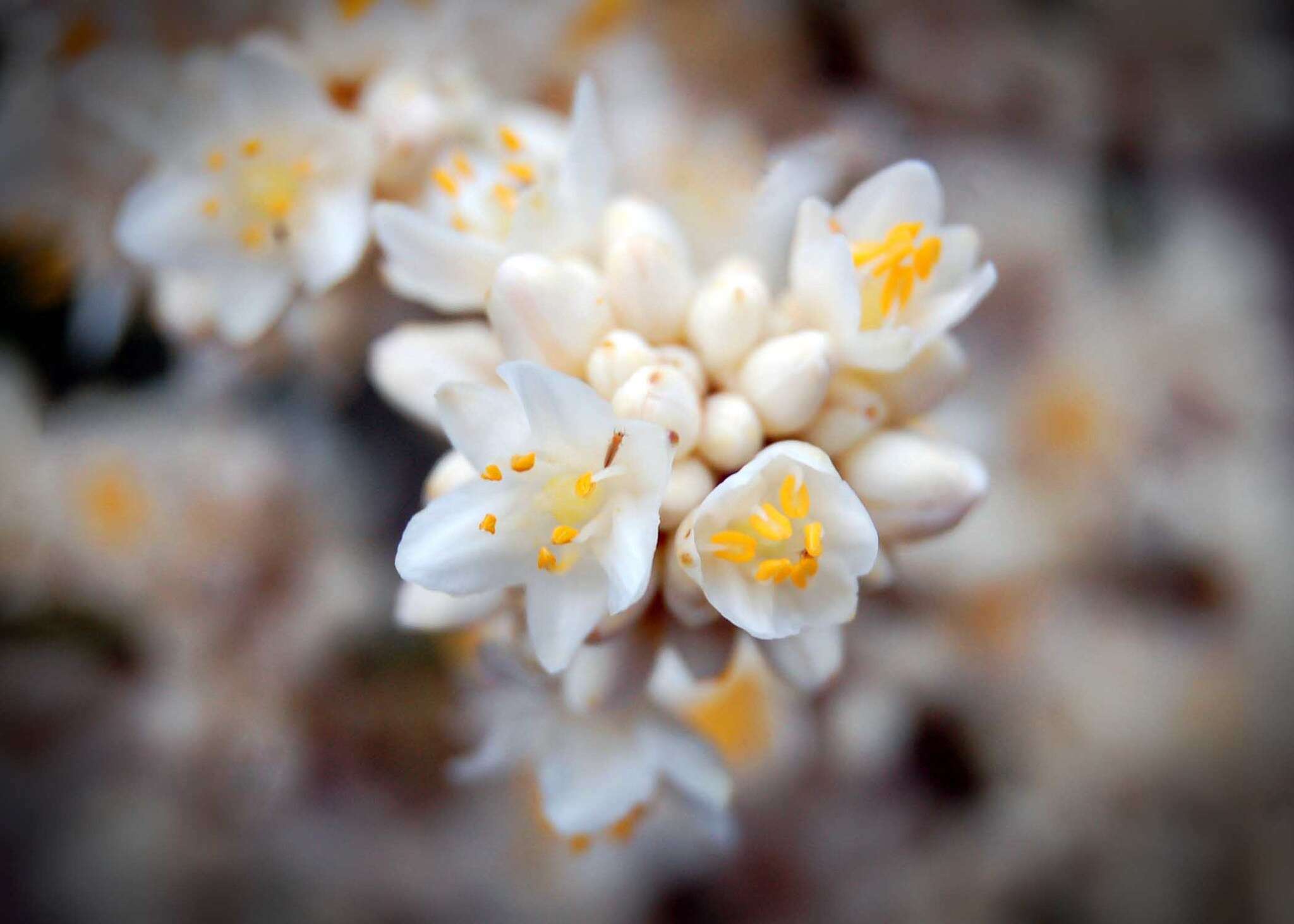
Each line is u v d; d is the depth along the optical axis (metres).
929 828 0.11
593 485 0.08
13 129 0.09
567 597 0.08
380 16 0.09
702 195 0.10
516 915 0.11
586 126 0.08
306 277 0.09
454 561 0.07
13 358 0.11
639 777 0.08
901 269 0.08
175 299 0.09
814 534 0.07
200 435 0.11
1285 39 0.13
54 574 0.11
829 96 0.11
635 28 0.10
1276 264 0.13
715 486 0.08
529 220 0.08
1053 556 0.11
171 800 0.11
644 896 0.11
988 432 0.11
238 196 0.09
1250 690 0.11
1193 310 0.12
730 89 0.11
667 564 0.08
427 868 0.11
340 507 0.11
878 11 0.11
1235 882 0.12
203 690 0.11
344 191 0.09
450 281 0.08
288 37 0.09
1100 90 0.12
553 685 0.08
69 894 0.11
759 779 0.11
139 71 0.09
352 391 0.10
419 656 0.11
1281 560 0.12
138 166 0.09
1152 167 0.13
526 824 0.11
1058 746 0.11
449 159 0.09
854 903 0.11
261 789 0.11
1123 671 0.11
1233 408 0.12
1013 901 0.12
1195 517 0.11
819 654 0.08
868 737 0.11
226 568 0.11
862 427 0.08
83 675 0.11
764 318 0.08
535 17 0.09
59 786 0.11
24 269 0.10
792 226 0.09
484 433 0.07
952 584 0.10
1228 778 0.11
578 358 0.08
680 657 0.08
